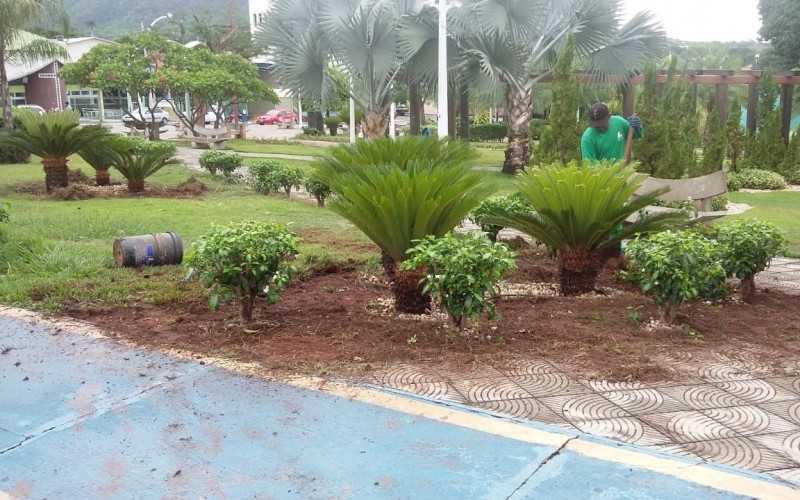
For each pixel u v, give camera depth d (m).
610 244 6.14
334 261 7.39
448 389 4.06
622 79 19.59
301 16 18.94
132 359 4.58
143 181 14.06
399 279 5.51
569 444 3.37
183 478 3.16
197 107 33.94
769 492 2.94
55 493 3.09
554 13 18.27
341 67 19.50
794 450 3.33
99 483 3.15
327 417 3.71
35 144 13.56
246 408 3.83
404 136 7.17
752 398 3.95
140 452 3.40
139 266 7.15
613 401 3.90
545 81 19.72
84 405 3.92
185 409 3.84
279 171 13.98
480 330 5.06
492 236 7.52
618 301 5.96
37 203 12.22
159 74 31.16
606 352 4.64
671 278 4.99
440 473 3.15
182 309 5.72
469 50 17.61
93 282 6.44
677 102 17.41
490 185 5.71
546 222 6.11
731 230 5.98
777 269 7.73
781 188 18.27
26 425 3.71
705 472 3.10
